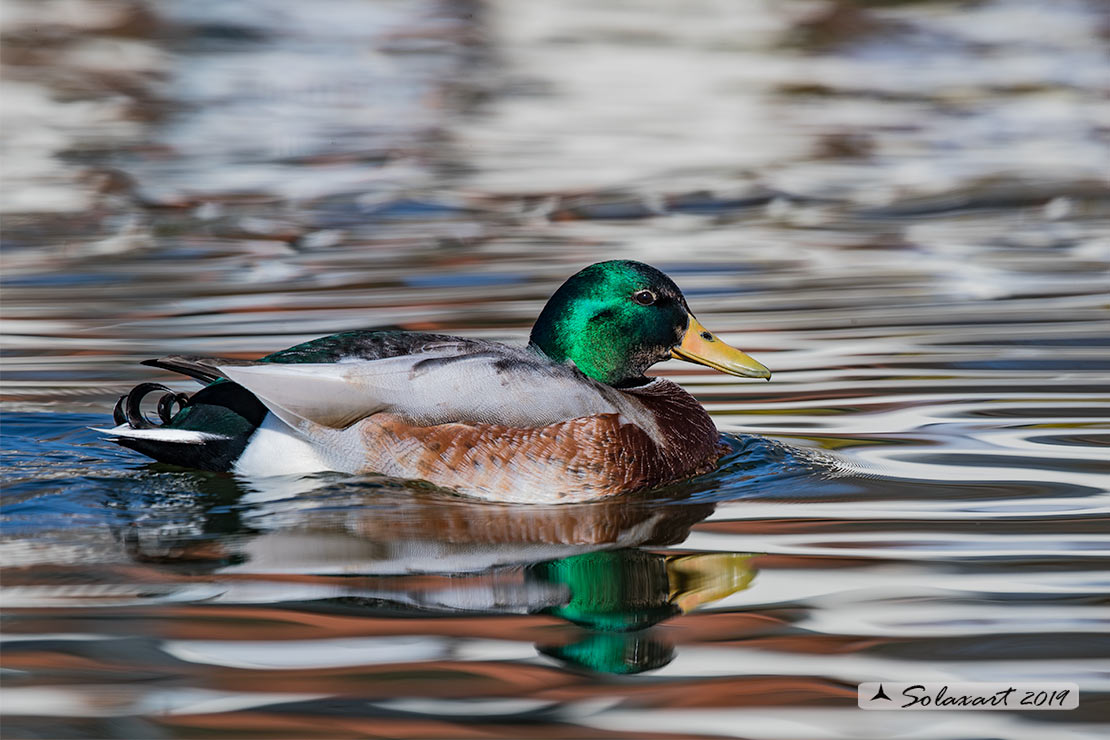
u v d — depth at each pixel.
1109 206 22.50
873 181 24.78
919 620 7.68
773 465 10.82
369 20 47.84
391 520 9.49
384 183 24.48
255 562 8.54
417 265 18.33
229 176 25.05
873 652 7.28
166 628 7.48
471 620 7.70
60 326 15.09
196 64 39.31
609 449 10.22
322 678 6.92
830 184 24.53
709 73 38.06
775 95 34.66
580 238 20.25
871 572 8.44
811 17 47.47
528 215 21.97
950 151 27.66
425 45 43.41
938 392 12.66
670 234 20.56
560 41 44.06
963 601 7.93
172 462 10.15
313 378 9.89
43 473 10.26
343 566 8.51
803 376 13.31
